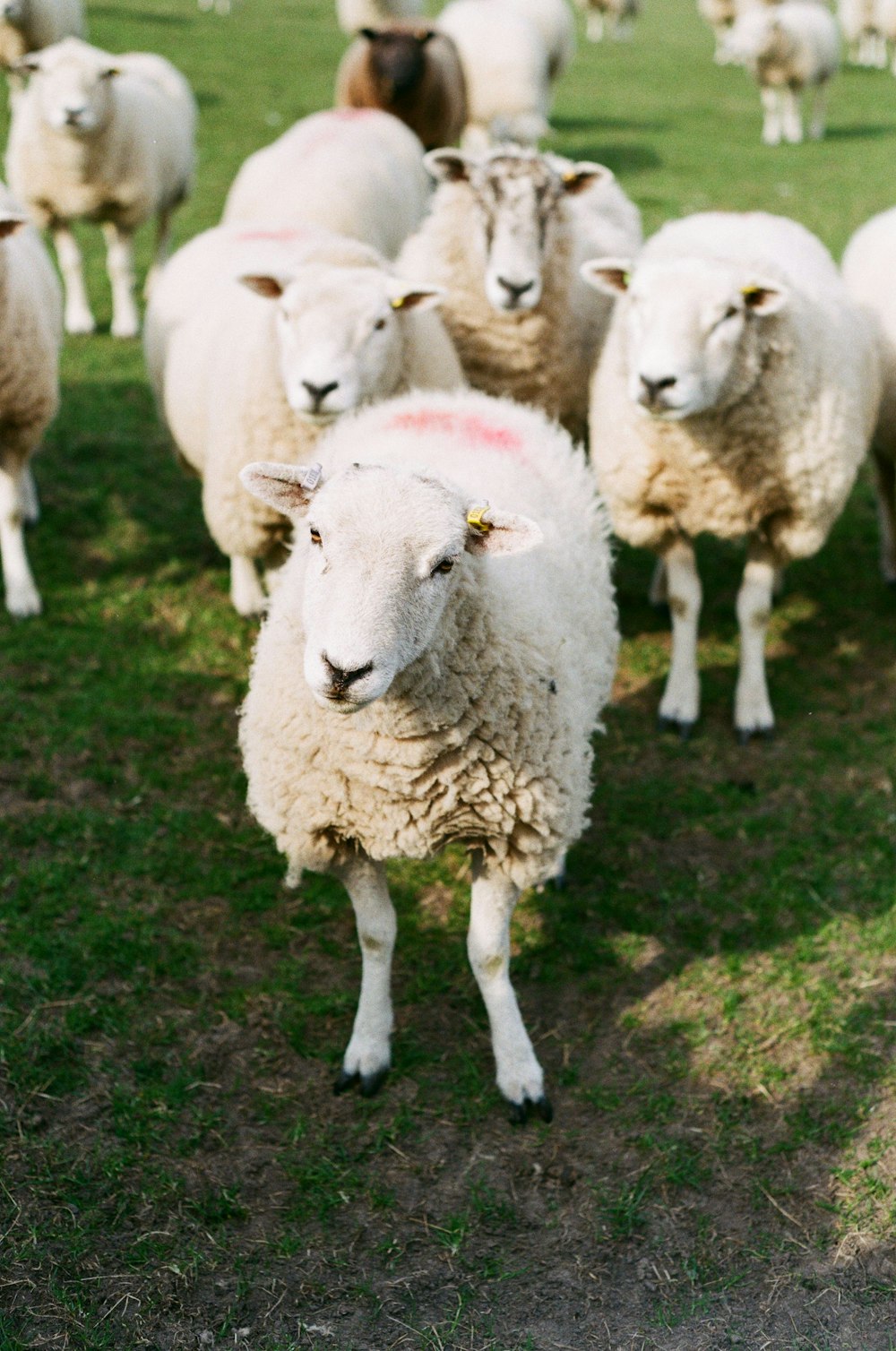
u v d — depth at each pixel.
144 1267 3.46
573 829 3.79
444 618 3.27
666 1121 3.93
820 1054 4.16
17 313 5.87
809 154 16.64
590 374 6.54
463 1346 3.28
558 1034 4.25
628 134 17.27
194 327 6.34
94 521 7.39
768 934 4.67
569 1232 3.59
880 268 6.61
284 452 5.54
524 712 3.50
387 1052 4.06
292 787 3.65
